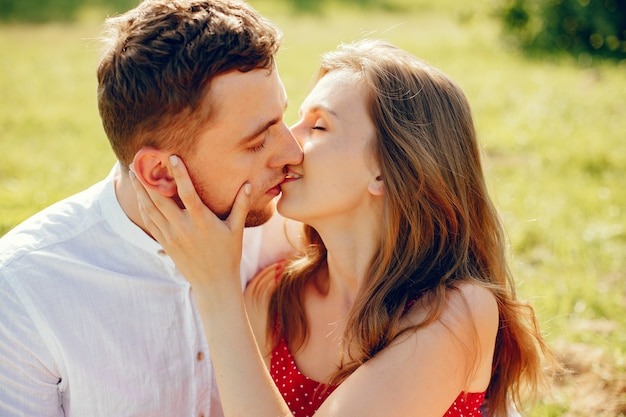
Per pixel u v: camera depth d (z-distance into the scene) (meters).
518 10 14.22
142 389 2.30
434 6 21.20
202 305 2.13
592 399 3.30
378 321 2.12
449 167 2.22
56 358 2.20
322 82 2.28
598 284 4.36
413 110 2.19
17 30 15.06
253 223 2.33
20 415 2.20
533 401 2.84
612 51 13.66
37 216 2.33
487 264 2.36
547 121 8.32
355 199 2.22
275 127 2.19
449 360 2.06
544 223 5.23
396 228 2.20
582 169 6.71
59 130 7.73
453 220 2.22
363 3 20.64
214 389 2.43
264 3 19.30
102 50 2.21
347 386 2.05
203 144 2.10
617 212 5.57
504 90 10.00
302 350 2.43
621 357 3.52
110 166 6.36
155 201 2.14
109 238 2.25
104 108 2.18
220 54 2.05
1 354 2.14
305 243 2.50
